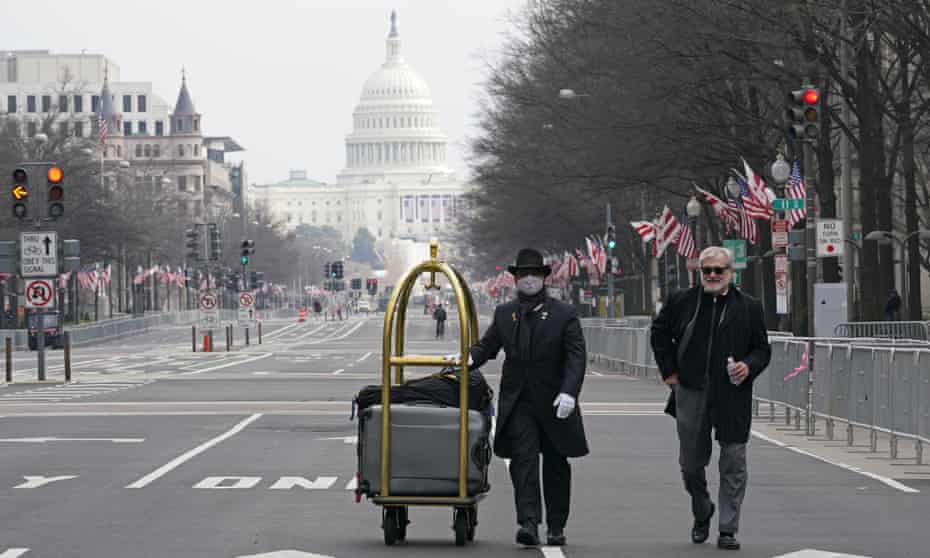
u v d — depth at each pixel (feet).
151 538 100.27
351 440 179.42
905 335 262.67
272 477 139.23
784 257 297.74
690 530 104.83
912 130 312.50
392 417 94.63
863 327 262.06
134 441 178.60
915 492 127.24
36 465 150.61
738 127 357.00
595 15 361.71
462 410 94.07
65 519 110.22
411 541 99.25
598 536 101.60
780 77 318.24
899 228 507.71
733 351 94.94
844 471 144.77
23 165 320.09
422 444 94.38
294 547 96.17
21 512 114.32
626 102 357.61
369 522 108.47
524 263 94.32
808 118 238.07
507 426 94.22
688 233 429.38
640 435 187.62
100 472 143.84
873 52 311.68
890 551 94.73
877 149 326.03
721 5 301.02
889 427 157.38
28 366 430.61
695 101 347.36
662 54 323.78
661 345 96.27
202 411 232.12
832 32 276.21
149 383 319.68
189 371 382.42
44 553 93.66
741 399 95.14
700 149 366.63
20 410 235.40
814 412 186.80
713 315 95.25
